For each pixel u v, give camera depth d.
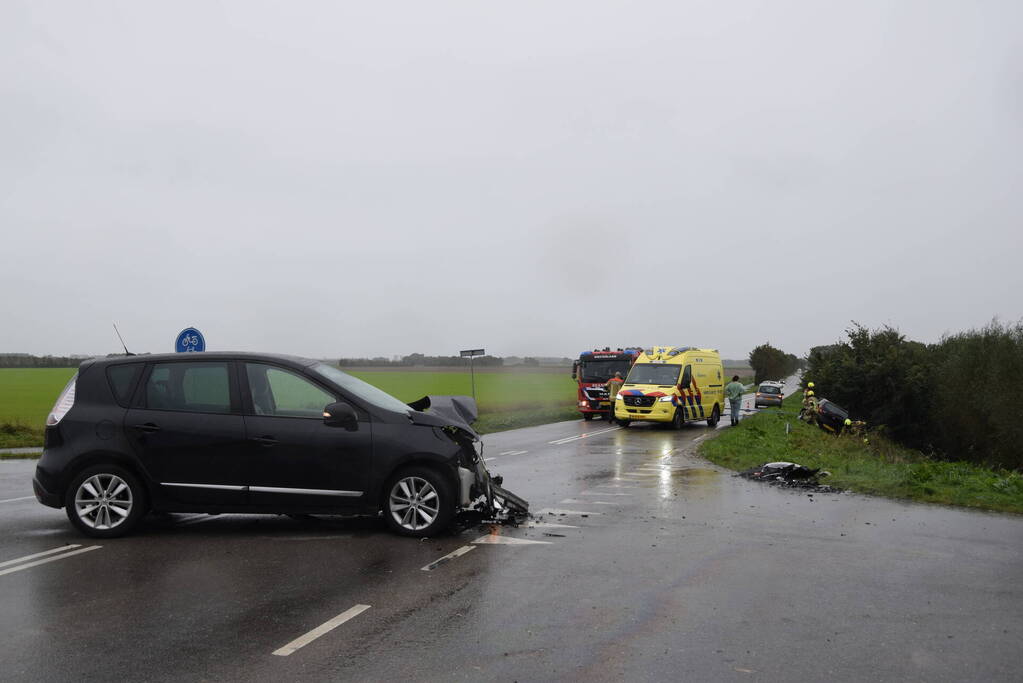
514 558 6.65
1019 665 4.20
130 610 5.18
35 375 75.81
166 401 7.62
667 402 24.92
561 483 11.61
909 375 30.16
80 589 5.68
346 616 5.05
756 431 19.39
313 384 7.68
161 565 6.41
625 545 7.17
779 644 4.52
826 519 8.50
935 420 29.80
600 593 5.58
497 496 8.48
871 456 17.12
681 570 6.24
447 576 6.05
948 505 9.41
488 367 115.38
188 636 4.67
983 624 4.89
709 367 28.66
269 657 4.32
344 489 7.48
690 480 11.92
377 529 7.89
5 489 11.05
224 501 7.50
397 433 7.53
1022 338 26.27
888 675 4.05
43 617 5.04
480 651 4.41
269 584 5.82
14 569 6.28
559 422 30.48
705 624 4.88
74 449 7.49
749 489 10.88
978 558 6.65
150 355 7.84
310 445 7.43
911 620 4.97
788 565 6.40
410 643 4.54
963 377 27.83
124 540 7.38
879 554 6.80
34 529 7.95
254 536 7.55
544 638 4.62
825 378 32.78
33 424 25.52
